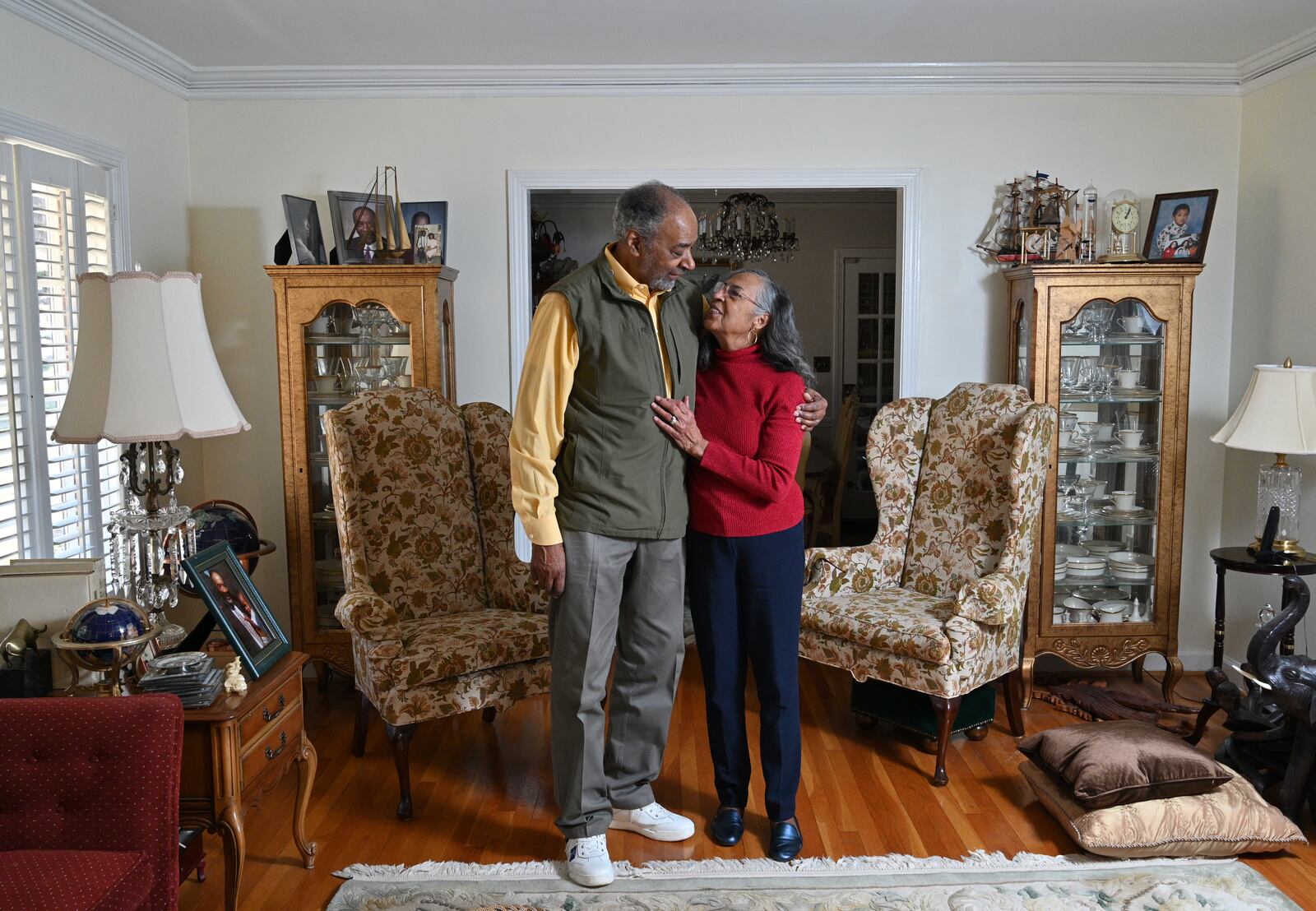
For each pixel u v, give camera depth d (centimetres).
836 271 745
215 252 409
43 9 301
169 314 225
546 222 705
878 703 346
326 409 381
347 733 353
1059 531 386
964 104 405
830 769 320
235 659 233
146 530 233
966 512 342
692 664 434
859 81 401
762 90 403
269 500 418
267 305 411
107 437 219
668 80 400
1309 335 360
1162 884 245
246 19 335
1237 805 263
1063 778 278
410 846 269
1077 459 383
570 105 405
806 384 254
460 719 366
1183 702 387
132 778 185
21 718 187
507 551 339
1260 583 391
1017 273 387
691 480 255
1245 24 343
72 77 322
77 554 319
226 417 234
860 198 717
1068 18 337
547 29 347
